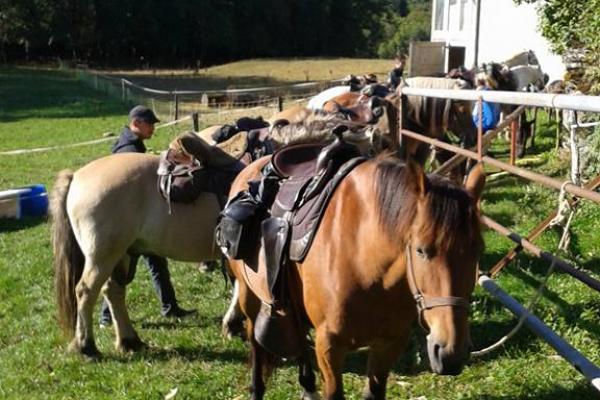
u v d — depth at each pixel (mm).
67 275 5445
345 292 3348
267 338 4027
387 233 3111
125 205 5301
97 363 5445
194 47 62875
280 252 3688
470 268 2857
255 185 4191
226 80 42562
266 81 41312
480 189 3084
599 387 3174
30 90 34062
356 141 4676
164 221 5363
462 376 4754
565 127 10898
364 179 3373
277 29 67375
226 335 5812
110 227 5262
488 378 4676
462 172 9586
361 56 73438
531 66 16344
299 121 5414
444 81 9797
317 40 70438
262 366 4480
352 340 3453
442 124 8852
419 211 2945
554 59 18266
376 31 76812
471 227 2865
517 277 6195
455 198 2902
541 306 5555
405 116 7996
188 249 5453
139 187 5359
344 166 3617
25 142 20172
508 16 20609
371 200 3277
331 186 3564
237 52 65438
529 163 11188
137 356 5539
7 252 8844
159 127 20641
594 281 3682
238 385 5000
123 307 5617
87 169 5492
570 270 3914
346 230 3357
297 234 3621
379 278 3230
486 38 22016
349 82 12812
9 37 55781
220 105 26625
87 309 5406
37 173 14844
